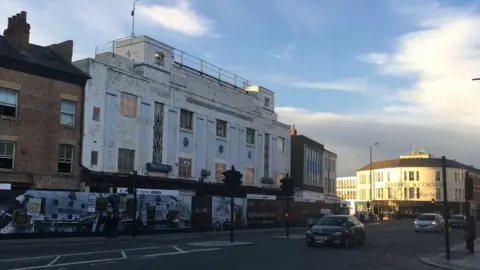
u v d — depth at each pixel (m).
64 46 31.19
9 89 26.72
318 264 15.88
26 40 28.75
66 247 21.11
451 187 103.19
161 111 36.66
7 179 26.17
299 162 57.72
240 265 15.10
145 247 21.48
